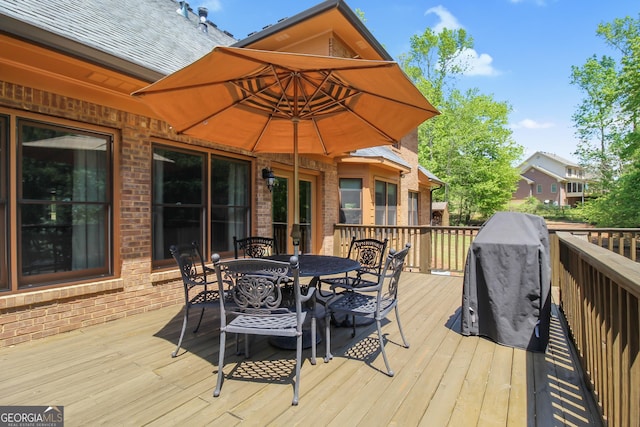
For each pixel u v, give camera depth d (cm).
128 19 488
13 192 301
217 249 499
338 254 780
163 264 429
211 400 216
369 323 371
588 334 240
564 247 385
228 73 273
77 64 312
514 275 305
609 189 1655
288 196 671
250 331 224
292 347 299
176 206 444
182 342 312
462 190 2202
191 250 461
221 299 231
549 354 290
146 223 399
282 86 331
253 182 562
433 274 655
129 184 380
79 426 188
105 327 348
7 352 285
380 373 254
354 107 354
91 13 407
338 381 241
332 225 780
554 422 195
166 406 208
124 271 378
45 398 216
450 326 362
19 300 298
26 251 311
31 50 284
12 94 294
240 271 228
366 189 814
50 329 321
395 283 296
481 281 327
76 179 346
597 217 1459
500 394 225
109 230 372
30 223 313
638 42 1205
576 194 3647
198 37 658
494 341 316
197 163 471
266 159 580
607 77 1572
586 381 239
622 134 1559
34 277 316
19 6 293
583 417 200
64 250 337
